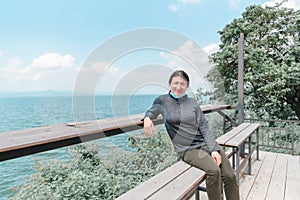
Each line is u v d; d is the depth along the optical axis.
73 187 2.55
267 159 3.88
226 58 6.11
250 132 3.09
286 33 6.20
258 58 6.06
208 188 1.73
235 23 6.63
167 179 1.67
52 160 2.92
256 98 6.29
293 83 5.70
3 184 2.66
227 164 1.85
